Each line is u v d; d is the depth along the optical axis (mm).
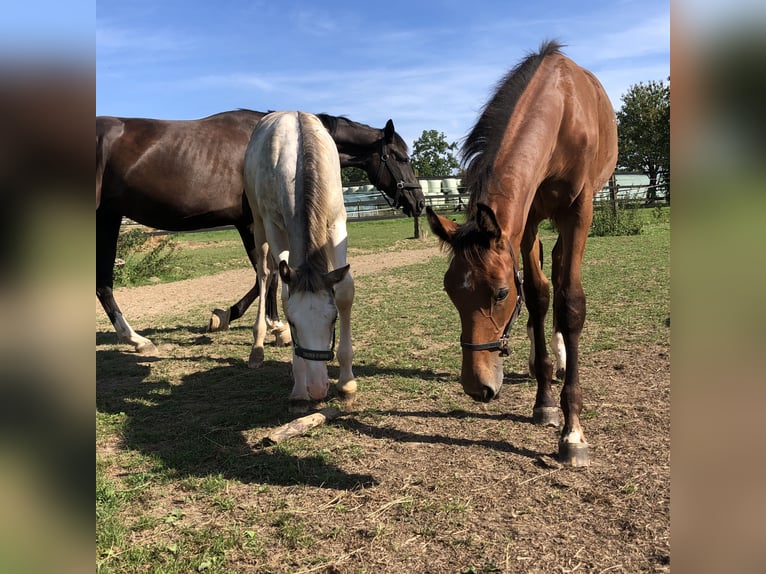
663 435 3395
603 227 17281
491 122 3104
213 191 5934
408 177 7480
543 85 3234
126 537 2559
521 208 2908
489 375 2693
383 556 2365
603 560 2258
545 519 2582
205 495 2949
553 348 4648
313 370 3305
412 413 4023
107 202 5707
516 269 2838
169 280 12742
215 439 3697
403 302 8664
